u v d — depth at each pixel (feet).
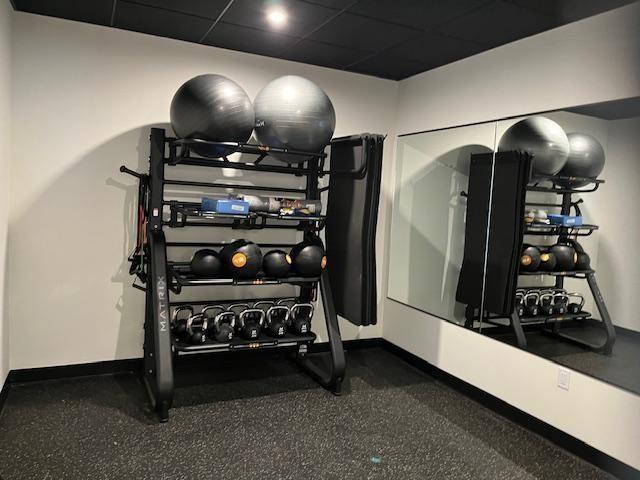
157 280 10.62
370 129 14.92
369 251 11.66
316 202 12.12
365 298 11.73
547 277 10.60
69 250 11.65
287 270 11.75
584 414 9.37
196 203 11.94
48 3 10.23
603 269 9.50
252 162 13.32
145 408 10.61
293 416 10.64
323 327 14.84
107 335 12.21
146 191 11.43
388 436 9.96
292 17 10.44
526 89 10.89
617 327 9.17
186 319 12.06
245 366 13.53
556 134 10.32
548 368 10.11
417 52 12.35
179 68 12.32
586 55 9.59
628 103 8.96
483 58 12.02
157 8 10.27
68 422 9.84
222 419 10.32
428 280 13.98
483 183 12.30
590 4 8.96
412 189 14.70
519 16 9.73
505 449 9.64
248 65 13.07
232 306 12.57
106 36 11.54
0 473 8.05
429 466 8.91
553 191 10.51
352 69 14.15
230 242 12.78
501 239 11.80
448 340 12.91
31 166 11.15
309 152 11.46
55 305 11.62
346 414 10.87
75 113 11.43
